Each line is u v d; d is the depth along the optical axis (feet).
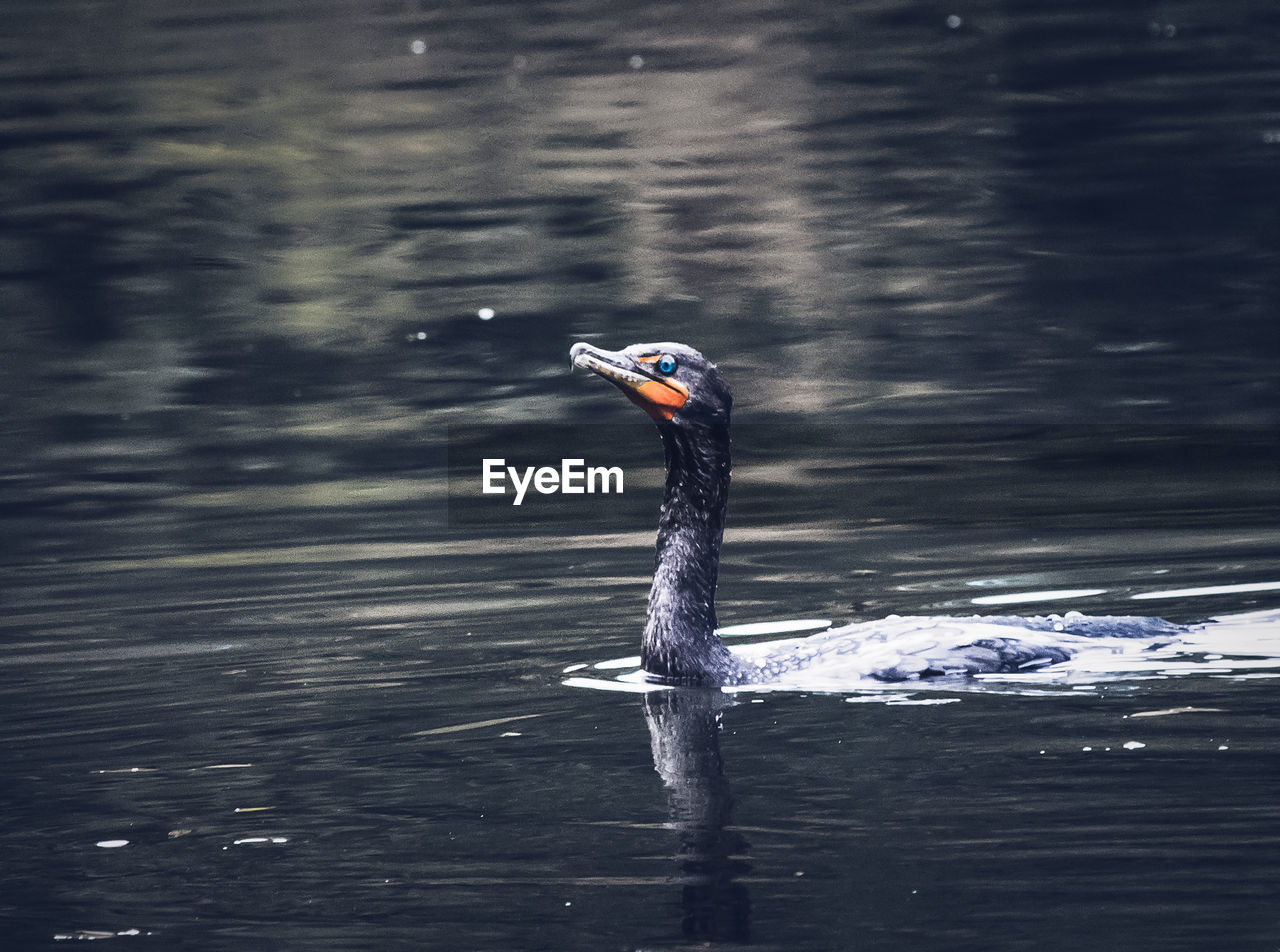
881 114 95.96
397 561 45.73
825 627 38.29
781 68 106.22
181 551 47.39
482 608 40.86
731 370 63.67
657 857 25.41
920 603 39.88
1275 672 32.32
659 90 102.42
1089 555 43.37
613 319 70.18
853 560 44.37
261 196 87.45
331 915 24.09
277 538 48.42
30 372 67.00
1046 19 114.32
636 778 28.71
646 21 119.24
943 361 63.87
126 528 50.11
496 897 24.38
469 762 29.99
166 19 122.93
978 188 83.71
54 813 28.35
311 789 29.01
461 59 110.63
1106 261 73.82
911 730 30.04
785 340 66.44
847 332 67.46
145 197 87.71
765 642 37.14
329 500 52.47
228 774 29.94
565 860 25.52
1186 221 77.82
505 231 81.20
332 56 111.45
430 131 95.86
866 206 82.28
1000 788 27.09
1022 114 94.48
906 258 75.61
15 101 102.94
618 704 32.96
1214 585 39.73
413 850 26.17
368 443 58.65
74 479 55.62
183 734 32.19
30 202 87.35
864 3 121.29
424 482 54.29
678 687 33.91
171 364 68.08
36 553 47.78
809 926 22.97
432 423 60.64
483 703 33.37
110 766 30.55
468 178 88.58
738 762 29.07
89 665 37.17
